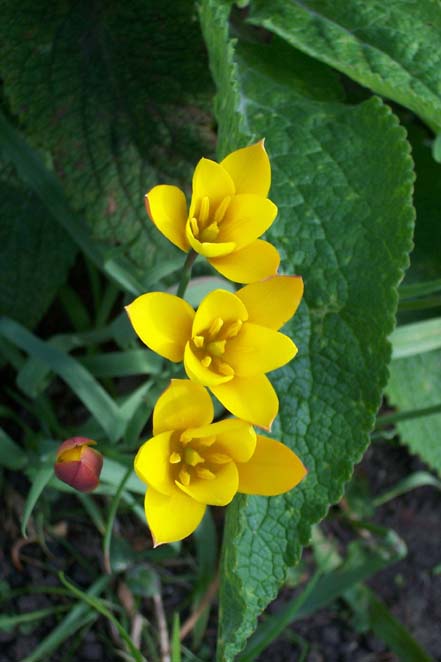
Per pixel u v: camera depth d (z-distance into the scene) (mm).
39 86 426
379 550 513
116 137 435
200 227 321
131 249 437
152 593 465
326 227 392
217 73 396
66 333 510
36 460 442
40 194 443
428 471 548
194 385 302
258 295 311
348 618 508
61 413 496
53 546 476
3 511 474
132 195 437
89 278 518
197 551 485
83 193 433
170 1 431
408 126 503
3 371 495
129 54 433
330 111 416
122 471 418
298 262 389
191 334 310
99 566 478
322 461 376
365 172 397
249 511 371
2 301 470
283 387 381
